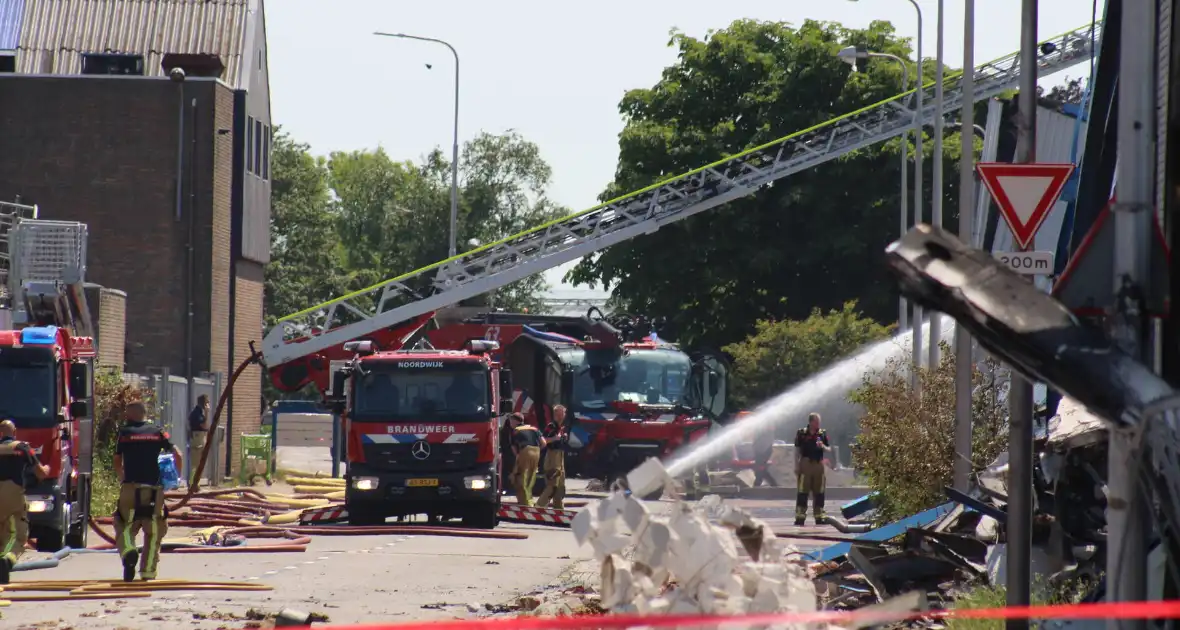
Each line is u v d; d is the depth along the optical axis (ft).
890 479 219.41
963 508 168.66
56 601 158.51
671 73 650.43
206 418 370.53
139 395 314.96
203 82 431.02
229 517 283.59
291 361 402.93
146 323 427.33
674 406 415.85
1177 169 88.28
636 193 437.17
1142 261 79.56
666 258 612.29
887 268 70.13
